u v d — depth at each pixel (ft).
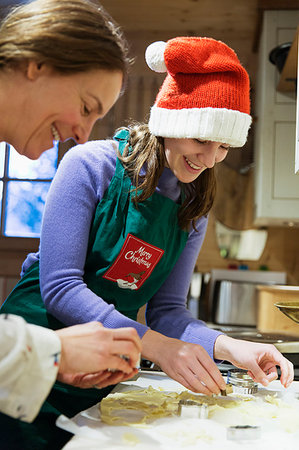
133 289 4.03
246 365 3.73
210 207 4.32
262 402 3.48
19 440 2.94
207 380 3.29
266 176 10.69
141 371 4.43
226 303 11.46
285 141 10.70
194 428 2.70
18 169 12.50
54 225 3.54
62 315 3.41
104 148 3.98
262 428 2.80
